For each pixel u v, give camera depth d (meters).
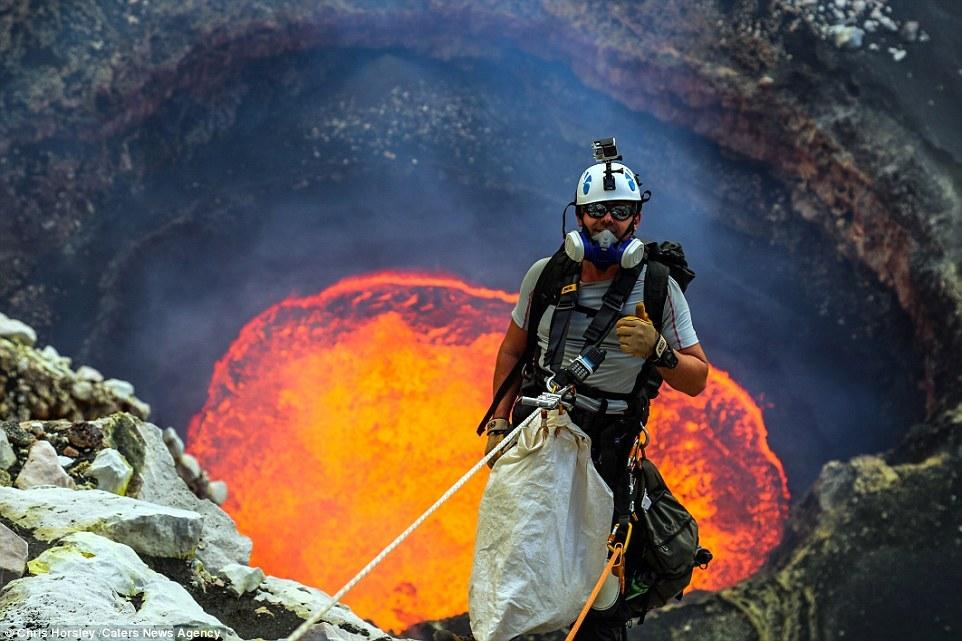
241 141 18.72
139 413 6.92
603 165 3.10
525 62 19.50
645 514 3.24
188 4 17.83
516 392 3.38
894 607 11.21
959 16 18.20
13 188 16.66
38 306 16.30
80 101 16.95
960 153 16.50
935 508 12.26
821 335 16.78
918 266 15.52
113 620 2.85
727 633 10.71
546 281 3.20
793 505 14.80
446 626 10.05
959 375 14.31
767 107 17.34
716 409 17.19
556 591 3.00
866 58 17.50
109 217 17.34
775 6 18.05
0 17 16.86
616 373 3.11
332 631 3.49
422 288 18.80
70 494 3.76
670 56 17.91
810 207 17.55
